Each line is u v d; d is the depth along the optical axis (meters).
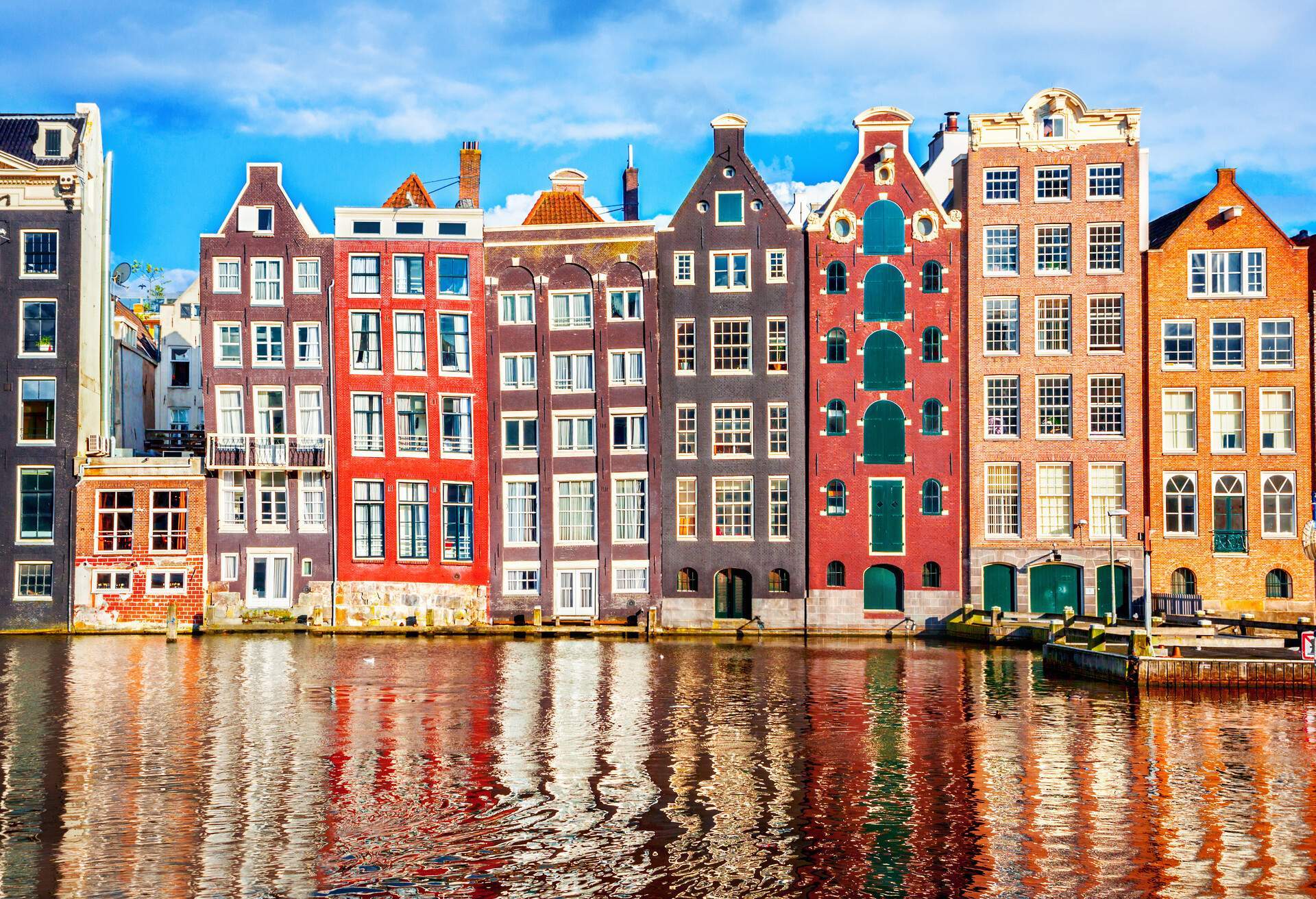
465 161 66.88
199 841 23.97
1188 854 23.50
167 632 56.62
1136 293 60.91
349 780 28.48
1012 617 59.00
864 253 61.81
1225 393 60.78
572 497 62.59
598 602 62.00
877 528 61.47
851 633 60.91
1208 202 60.94
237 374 61.53
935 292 61.75
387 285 61.78
